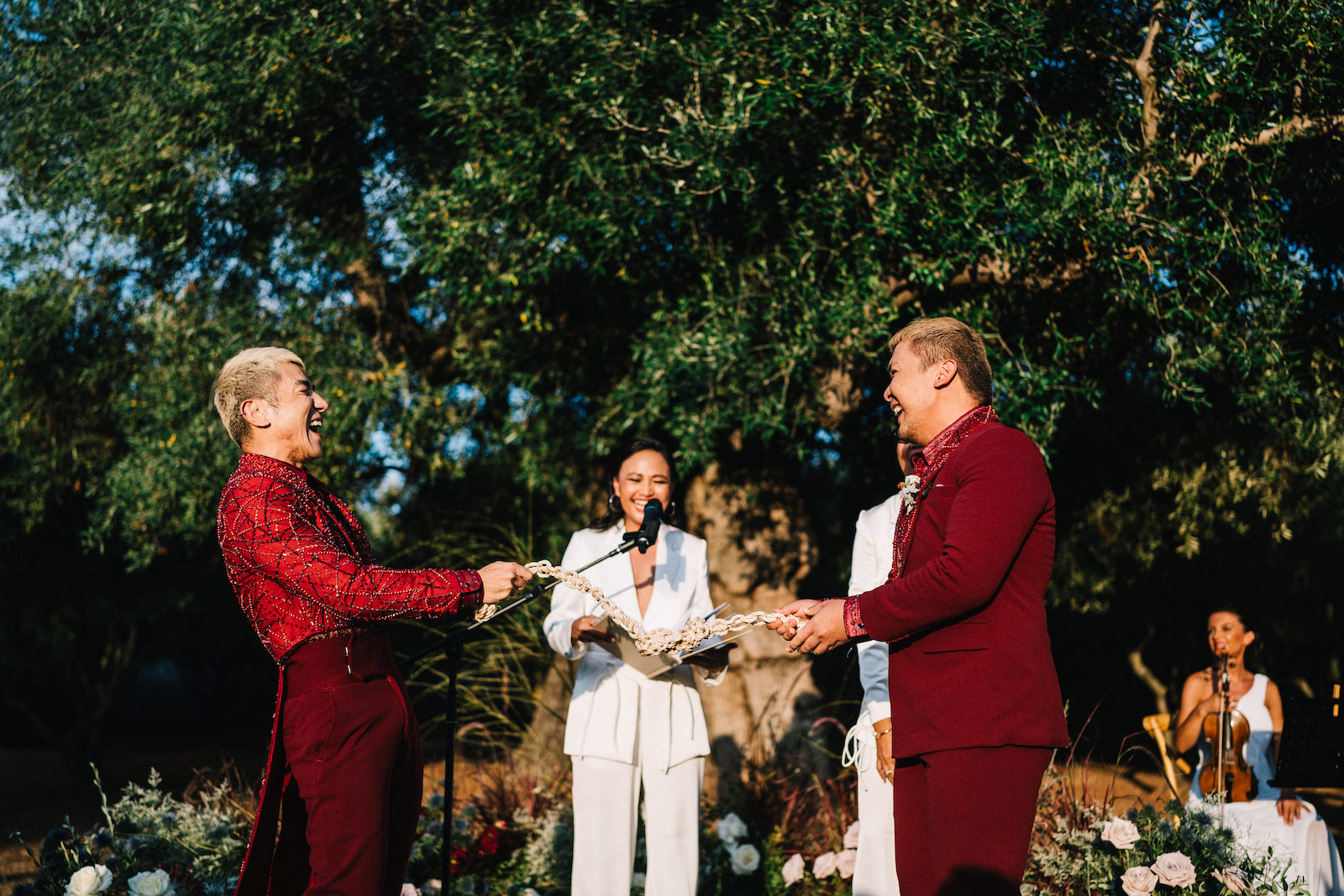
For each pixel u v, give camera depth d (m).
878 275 5.46
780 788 5.50
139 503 6.82
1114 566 9.80
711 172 5.08
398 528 9.14
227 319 6.80
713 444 5.71
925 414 2.50
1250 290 5.22
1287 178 5.59
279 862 2.63
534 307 6.59
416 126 6.98
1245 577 11.38
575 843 3.59
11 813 9.45
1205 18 5.06
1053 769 4.62
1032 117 5.71
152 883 3.59
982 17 4.93
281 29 5.90
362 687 2.60
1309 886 4.26
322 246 7.03
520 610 6.24
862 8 4.99
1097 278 5.62
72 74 6.37
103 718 11.14
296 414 2.80
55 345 7.56
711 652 3.49
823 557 10.06
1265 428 7.34
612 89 5.43
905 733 2.33
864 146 5.46
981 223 5.15
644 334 6.70
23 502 8.38
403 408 7.14
